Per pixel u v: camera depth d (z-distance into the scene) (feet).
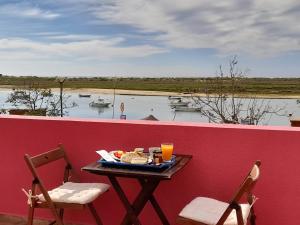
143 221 11.44
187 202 11.06
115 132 11.50
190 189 11.02
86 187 10.46
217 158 10.77
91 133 11.70
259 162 8.58
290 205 10.32
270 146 10.36
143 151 10.64
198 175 10.94
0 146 12.55
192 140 10.91
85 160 11.80
